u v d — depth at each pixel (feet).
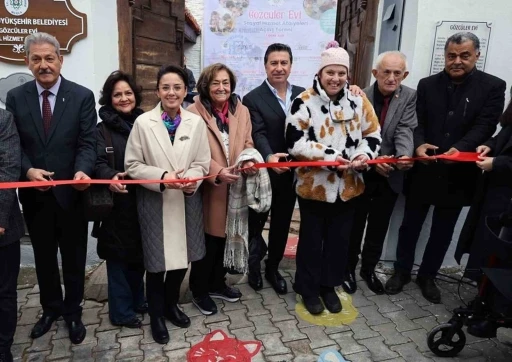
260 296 10.55
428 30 10.94
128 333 8.96
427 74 11.20
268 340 8.80
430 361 8.28
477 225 8.85
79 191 8.14
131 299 9.17
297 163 8.59
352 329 9.29
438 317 9.85
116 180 7.55
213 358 8.20
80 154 7.91
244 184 8.95
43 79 7.48
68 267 8.43
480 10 10.83
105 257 8.48
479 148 9.20
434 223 10.53
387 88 9.64
